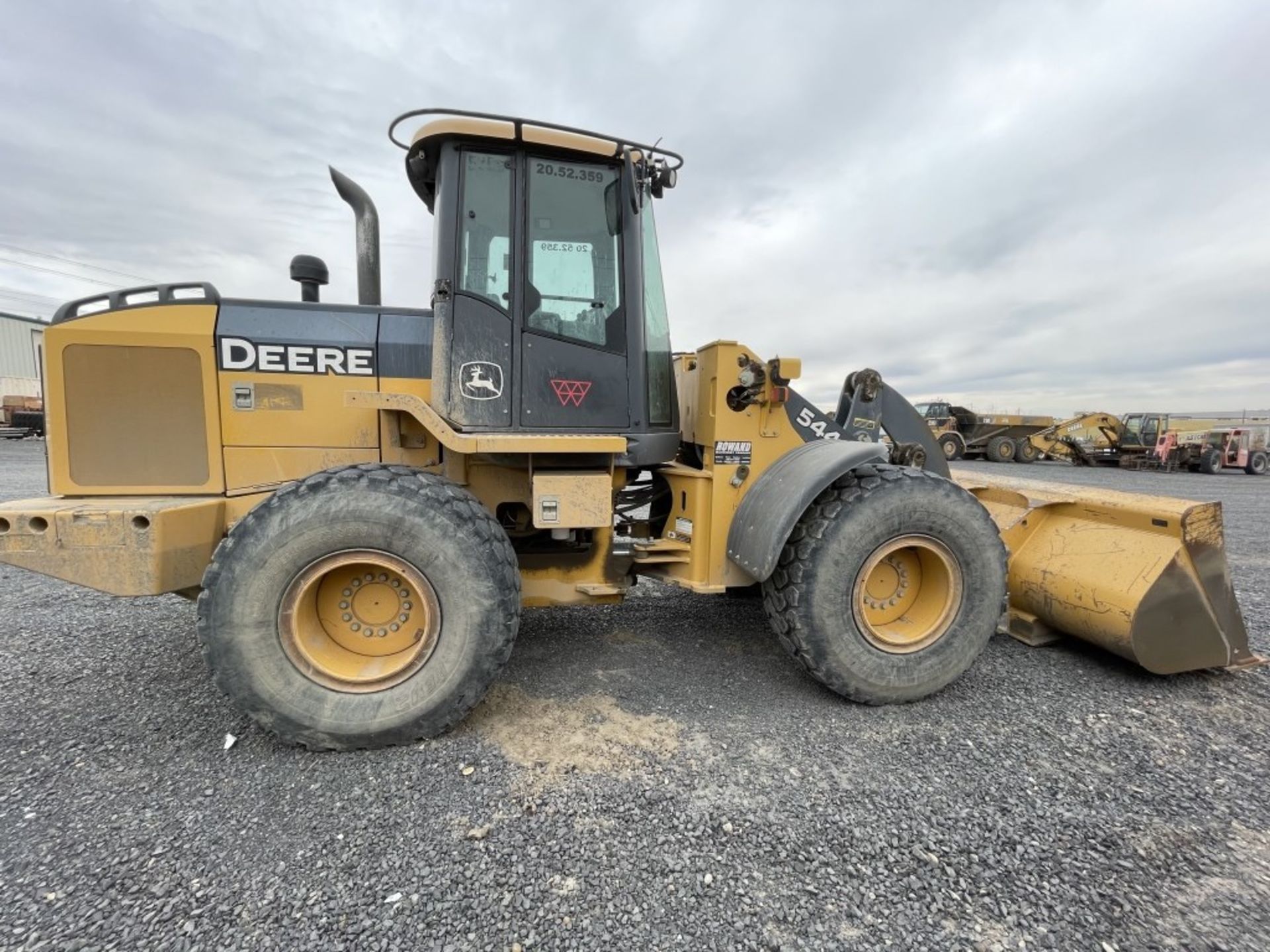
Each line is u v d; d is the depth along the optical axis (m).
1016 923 1.51
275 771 2.09
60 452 2.43
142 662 2.98
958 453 19.55
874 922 1.51
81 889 1.56
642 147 2.64
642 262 2.77
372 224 3.18
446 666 2.25
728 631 3.53
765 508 2.63
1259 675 2.98
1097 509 3.16
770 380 2.86
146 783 2.01
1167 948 1.45
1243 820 1.91
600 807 1.91
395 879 1.62
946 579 2.70
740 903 1.55
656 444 2.80
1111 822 1.88
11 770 2.07
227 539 2.12
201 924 1.46
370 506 2.17
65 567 2.12
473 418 2.57
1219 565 2.83
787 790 2.01
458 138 2.56
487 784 2.03
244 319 2.58
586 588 2.83
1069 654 3.23
